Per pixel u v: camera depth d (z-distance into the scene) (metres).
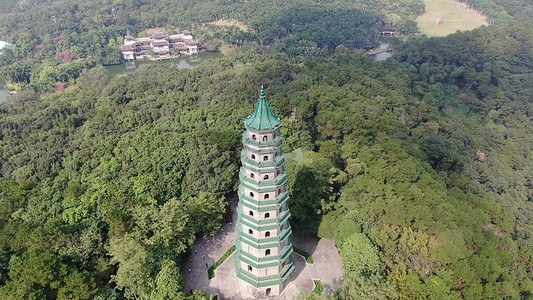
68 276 62.38
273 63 175.62
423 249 68.06
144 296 64.12
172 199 78.06
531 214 101.38
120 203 81.00
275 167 56.22
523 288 70.62
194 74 171.50
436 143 121.50
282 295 69.44
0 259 67.25
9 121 128.50
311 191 82.06
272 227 61.09
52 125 131.50
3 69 199.12
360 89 156.38
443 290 61.34
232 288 71.25
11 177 100.25
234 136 99.31
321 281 73.06
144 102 139.62
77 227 76.12
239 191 63.34
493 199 101.19
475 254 71.31
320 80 166.62
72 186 86.94
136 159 97.12
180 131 111.75
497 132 148.25
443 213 77.38
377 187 82.88
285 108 126.25
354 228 75.69
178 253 72.56
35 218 79.31
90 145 108.31
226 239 83.75
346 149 101.06
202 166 91.38
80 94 163.88
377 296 60.50
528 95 181.38
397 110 142.88
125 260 64.25
